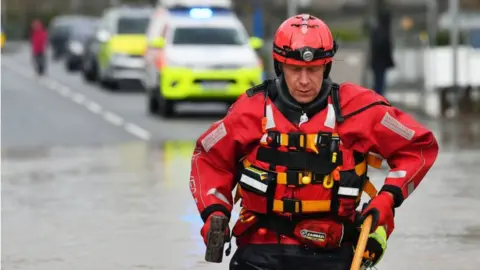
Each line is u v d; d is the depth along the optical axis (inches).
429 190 930.7
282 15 2834.6
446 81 1934.1
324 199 375.9
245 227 385.4
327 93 375.9
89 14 6058.1
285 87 376.8
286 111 375.2
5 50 4817.9
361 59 2060.8
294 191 376.2
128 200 905.5
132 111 1877.5
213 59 1700.3
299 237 380.2
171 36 1753.2
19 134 1499.8
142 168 1119.0
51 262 668.7
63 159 1216.2
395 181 377.1
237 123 379.2
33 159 1219.9
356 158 377.4
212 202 383.2
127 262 665.0
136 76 2378.2
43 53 3002.0
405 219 793.6
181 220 807.1
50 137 1459.2
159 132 1514.5
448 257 666.2
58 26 4013.3
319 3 3964.1
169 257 677.3
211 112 1852.9
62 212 851.4
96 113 1833.2
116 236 748.6
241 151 382.9
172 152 1268.5
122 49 2386.8
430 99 1927.9
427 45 1945.1
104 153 1269.7
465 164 1101.1
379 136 376.8
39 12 6250.0
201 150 389.1
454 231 746.8
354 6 3951.8
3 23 6003.9
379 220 370.0
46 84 2659.9
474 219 792.3
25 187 995.3
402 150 379.2
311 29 368.8
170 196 923.4
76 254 691.4
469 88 1695.4
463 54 1920.5
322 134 373.7
